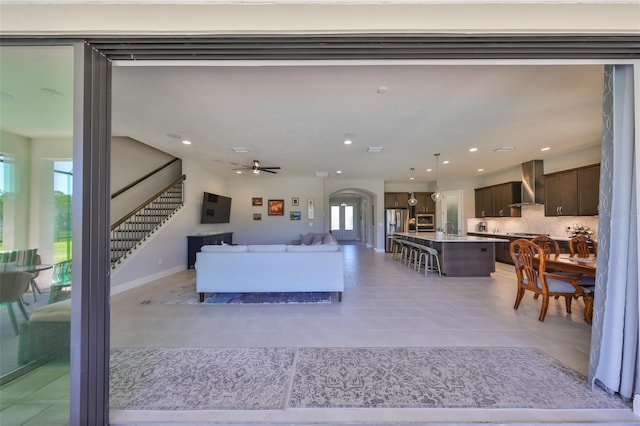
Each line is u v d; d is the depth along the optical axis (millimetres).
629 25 1457
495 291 4219
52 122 1794
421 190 9922
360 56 1604
